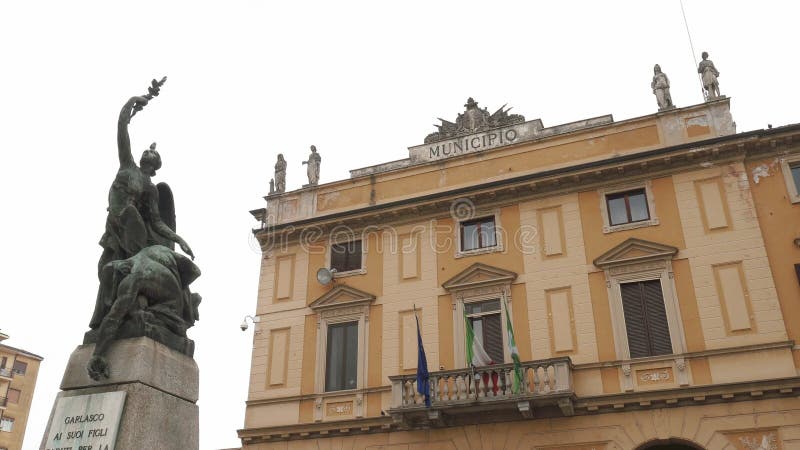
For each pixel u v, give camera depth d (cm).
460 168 2308
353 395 2064
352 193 2433
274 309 2323
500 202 2178
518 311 1998
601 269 1955
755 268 1805
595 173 2052
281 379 2188
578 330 1905
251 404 2181
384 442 1966
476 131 2361
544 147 2209
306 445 2059
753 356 1714
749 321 1755
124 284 689
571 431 1788
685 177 1981
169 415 668
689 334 1797
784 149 1912
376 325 2153
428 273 2169
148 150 823
